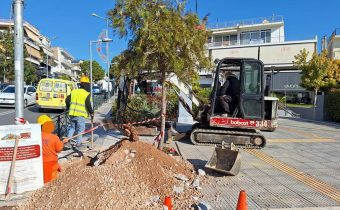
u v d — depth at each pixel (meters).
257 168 7.39
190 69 7.88
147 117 11.84
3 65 35.50
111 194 4.85
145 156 6.05
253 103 9.95
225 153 6.99
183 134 10.65
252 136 10.10
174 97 14.33
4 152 5.29
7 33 36.22
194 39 7.33
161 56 7.54
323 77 27.55
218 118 10.02
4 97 21.58
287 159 8.47
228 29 56.12
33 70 44.94
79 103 8.60
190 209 4.83
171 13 7.20
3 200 5.09
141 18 7.04
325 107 20.78
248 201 5.23
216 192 5.61
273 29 53.31
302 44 37.12
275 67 38.12
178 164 6.70
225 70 11.05
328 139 12.32
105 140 10.17
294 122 19.31
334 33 44.06
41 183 5.58
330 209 4.95
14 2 6.62
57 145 5.93
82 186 5.00
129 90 10.64
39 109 20.92
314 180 6.54
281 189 5.89
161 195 5.28
